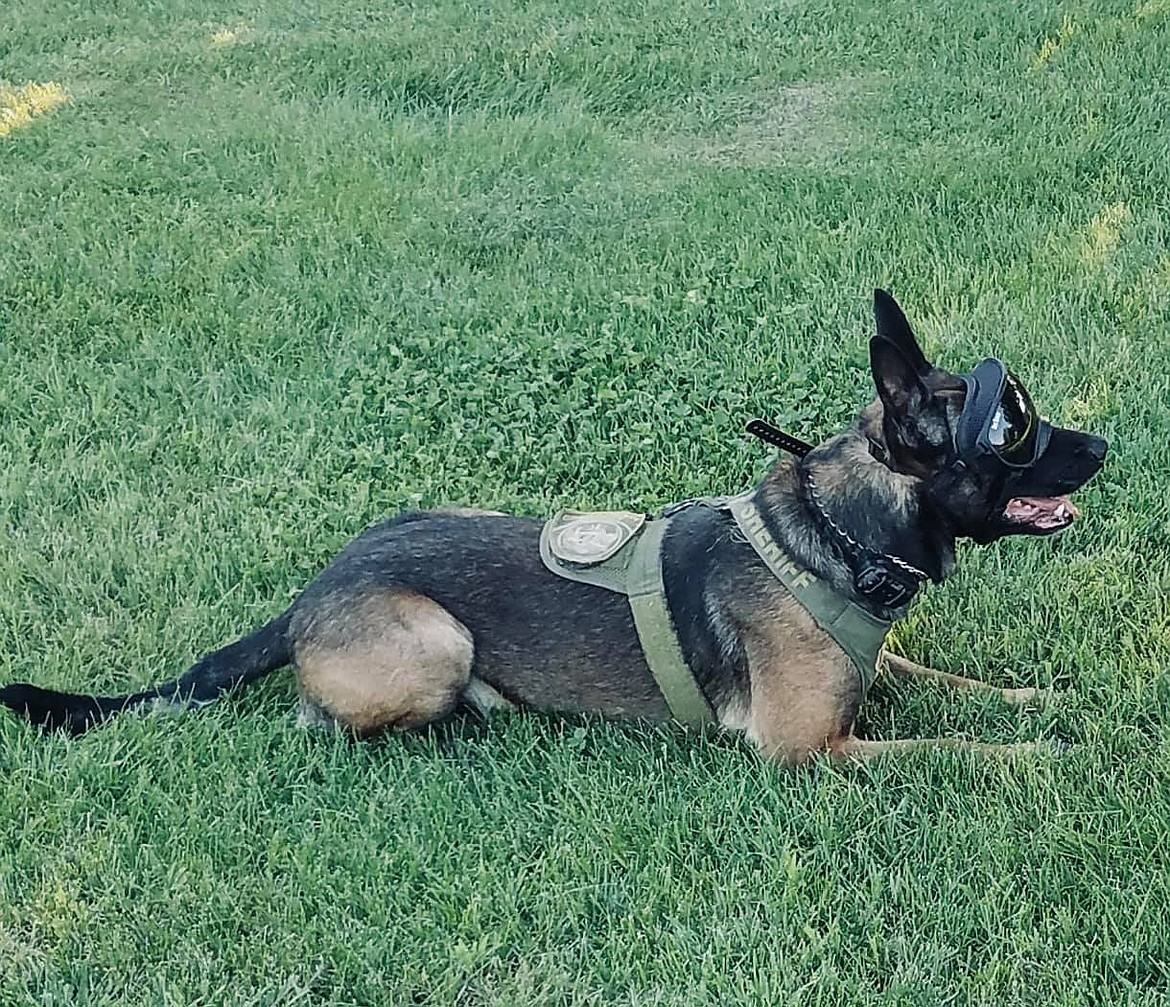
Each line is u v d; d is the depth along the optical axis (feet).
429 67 17.75
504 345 12.32
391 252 13.80
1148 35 16.30
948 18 17.71
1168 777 8.73
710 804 8.86
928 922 8.32
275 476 11.31
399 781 9.12
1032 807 8.66
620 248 13.64
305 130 16.49
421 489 11.03
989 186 13.78
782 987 8.11
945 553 8.91
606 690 9.18
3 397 12.26
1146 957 8.09
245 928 8.57
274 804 9.08
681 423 11.33
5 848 8.95
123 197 15.17
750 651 8.96
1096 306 12.14
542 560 9.25
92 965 8.46
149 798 9.09
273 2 21.66
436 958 8.38
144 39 20.52
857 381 11.59
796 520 8.95
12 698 9.41
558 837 8.80
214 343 12.87
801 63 17.22
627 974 8.25
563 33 18.69
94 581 10.62
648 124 16.49
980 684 9.42
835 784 8.86
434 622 9.18
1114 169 13.76
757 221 13.74
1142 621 9.68
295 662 9.36
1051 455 8.69
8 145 16.78
